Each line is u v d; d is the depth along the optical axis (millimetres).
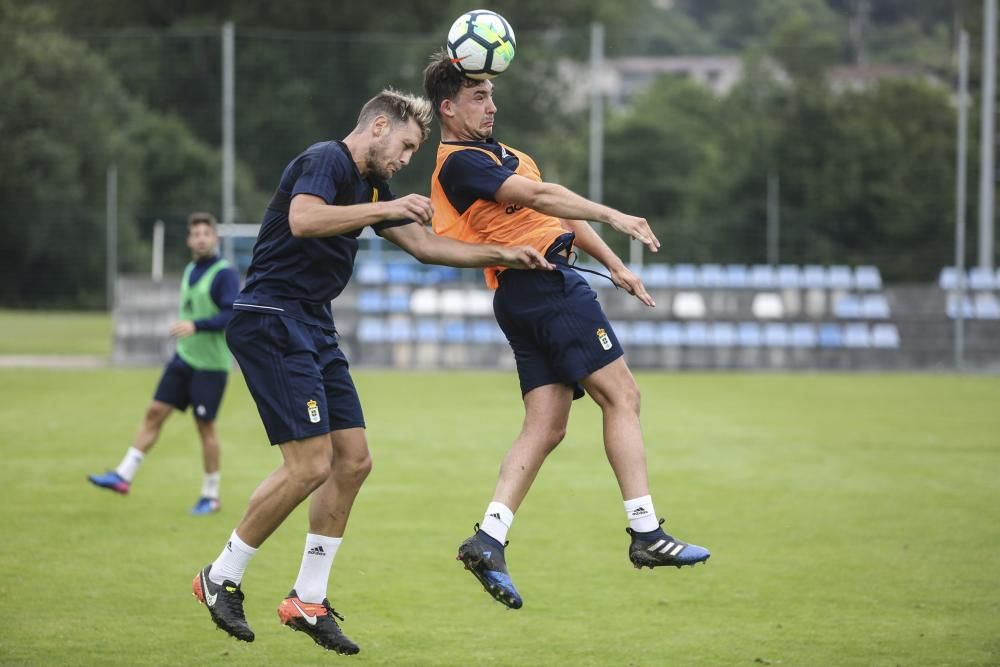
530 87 159375
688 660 21109
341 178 19859
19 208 135750
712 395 66875
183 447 46156
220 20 166500
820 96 138000
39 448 45469
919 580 26609
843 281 87188
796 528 31938
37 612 23719
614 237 132000
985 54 88500
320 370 20422
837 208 132375
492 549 20062
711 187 140625
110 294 124500
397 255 107875
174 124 144875
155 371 77688
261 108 139125
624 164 153250
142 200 143625
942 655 21281
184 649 21594
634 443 20719
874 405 61844
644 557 20312
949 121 130500
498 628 23109
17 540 29969
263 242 20422
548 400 21281
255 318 20125
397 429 51406
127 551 28922
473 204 21094
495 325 82938
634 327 84188
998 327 84438
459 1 172500
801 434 50531
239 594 20234
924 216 128375
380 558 28562
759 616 23859
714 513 33875
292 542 30266
